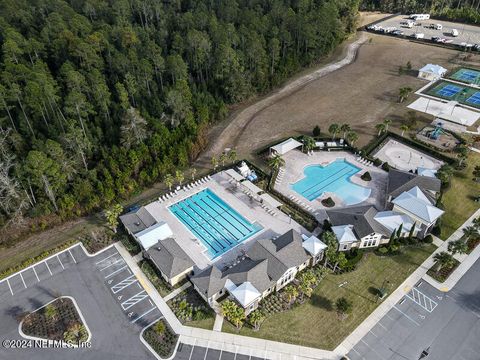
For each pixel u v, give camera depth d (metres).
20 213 74.88
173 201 83.31
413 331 57.78
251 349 55.91
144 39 126.06
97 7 145.25
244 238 74.50
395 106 116.12
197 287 62.75
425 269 66.94
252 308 60.72
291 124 108.88
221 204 83.38
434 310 60.59
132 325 59.12
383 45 160.88
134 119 87.50
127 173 84.12
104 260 69.81
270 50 127.00
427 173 84.31
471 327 58.28
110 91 106.25
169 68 109.44
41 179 73.00
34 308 61.81
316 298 62.66
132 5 149.62
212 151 98.94
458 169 90.19
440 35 167.25
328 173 91.00
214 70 117.19
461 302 61.78
